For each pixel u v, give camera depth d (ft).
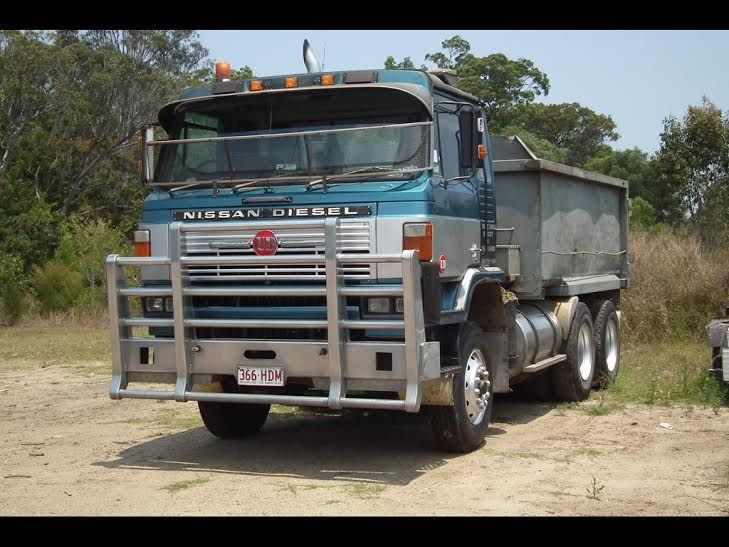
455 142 27.14
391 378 23.00
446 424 26.40
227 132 26.81
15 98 125.29
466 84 142.82
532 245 33.65
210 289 24.64
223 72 28.12
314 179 24.66
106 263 25.73
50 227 111.75
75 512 21.04
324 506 21.31
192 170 26.53
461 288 26.58
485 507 21.11
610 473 24.49
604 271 42.45
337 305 23.22
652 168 97.19
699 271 58.03
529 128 165.78
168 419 34.22
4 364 53.06
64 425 33.24
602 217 42.16
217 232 24.75
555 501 21.65
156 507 21.40
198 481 24.11
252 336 25.12
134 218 141.08
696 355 48.57
